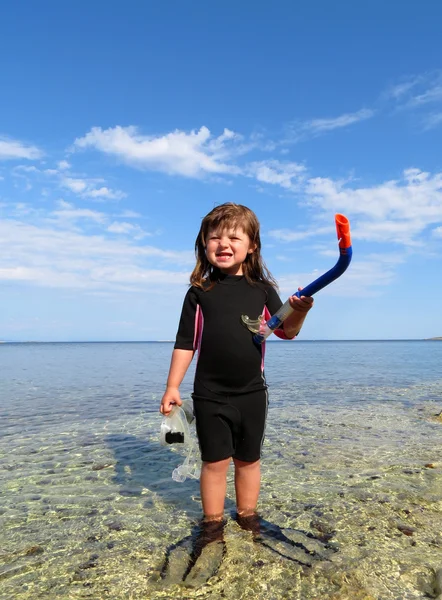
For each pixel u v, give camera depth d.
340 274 2.30
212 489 2.74
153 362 23.95
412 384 11.08
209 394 2.70
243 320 2.74
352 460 4.15
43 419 6.60
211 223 2.88
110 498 3.30
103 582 2.15
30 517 2.96
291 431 5.46
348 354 36.22
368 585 2.06
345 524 2.73
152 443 5.06
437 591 2.01
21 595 2.05
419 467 3.89
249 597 2.00
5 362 23.84
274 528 2.67
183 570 2.24
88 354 38.22
